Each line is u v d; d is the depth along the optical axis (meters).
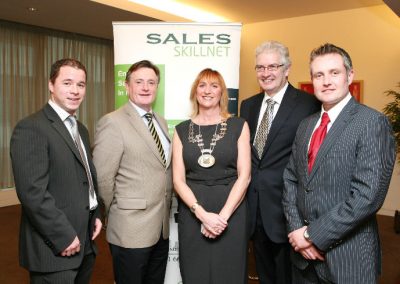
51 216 1.60
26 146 1.60
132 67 2.21
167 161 2.20
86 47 6.88
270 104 2.23
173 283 2.64
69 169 1.71
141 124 2.12
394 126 4.43
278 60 2.13
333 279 1.57
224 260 2.00
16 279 3.24
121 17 5.56
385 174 1.51
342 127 1.60
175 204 2.59
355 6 5.53
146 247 2.07
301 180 1.74
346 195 1.57
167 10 5.80
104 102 7.21
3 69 5.77
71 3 4.85
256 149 2.21
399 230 4.66
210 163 2.01
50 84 1.77
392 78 5.34
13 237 4.39
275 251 2.19
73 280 1.71
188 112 2.72
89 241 1.88
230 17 6.30
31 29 6.05
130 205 2.04
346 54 1.67
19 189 1.60
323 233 1.52
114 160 2.02
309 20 6.06
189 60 2.70
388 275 3.37
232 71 2.72
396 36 5.26
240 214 2.03
